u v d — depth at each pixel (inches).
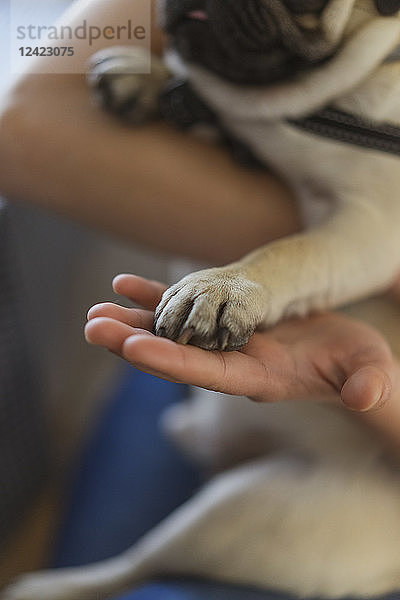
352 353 22.1
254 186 26.6
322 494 28.2
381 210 24.8
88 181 26.8
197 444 33.7
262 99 24.9
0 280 31.9
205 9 23.5
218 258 26.8
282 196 26.5
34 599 30.4
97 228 27.7
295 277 23.3
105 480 36.2
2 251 31.6
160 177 26.5
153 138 27.0
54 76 28.0
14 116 27.1
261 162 26.9
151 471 36.5
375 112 24.4
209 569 28.3
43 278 39.4
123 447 37.8
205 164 26.9
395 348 26.9
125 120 27.1
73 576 30.8
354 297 24.6
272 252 23.4
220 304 21.1
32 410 36.1
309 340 22.5
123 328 19.5
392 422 24.4
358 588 27.6
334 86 24.3
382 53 24.0
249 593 27.6
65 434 41.8
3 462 33.7
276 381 21.2
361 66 23.9
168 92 26.4
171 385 41.2
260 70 24.1
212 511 28.3
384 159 24.7
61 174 26.9
